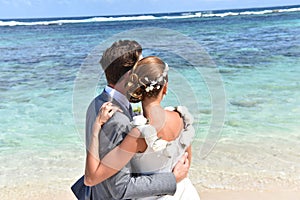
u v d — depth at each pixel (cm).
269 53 1650
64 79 1184
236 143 565
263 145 557
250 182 446
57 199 429
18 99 927
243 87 954
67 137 636
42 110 814
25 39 3162
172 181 241
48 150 577
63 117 755
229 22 4578
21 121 737
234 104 789
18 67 1520
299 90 902
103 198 241
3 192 445
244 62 1417
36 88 1054
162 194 241
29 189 452
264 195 415
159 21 5938
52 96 945
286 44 1959
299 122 661
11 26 5762
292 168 481
